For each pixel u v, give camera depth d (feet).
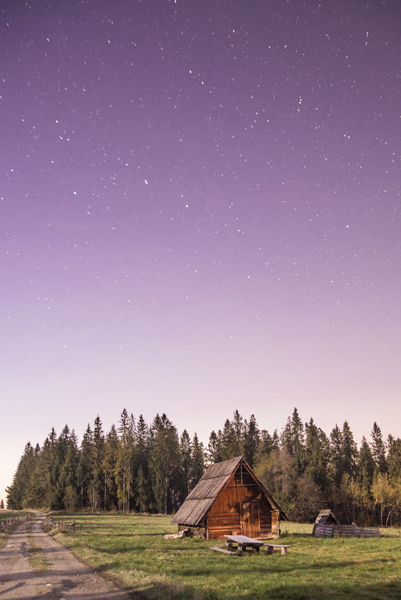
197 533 117.29
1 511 387.55
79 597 45.70
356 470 373.81
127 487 364.17
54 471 404.36
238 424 426.92
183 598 42.78
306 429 422.41
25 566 68.49
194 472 433.48
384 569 64.39
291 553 84.02
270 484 284.41
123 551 85.46
